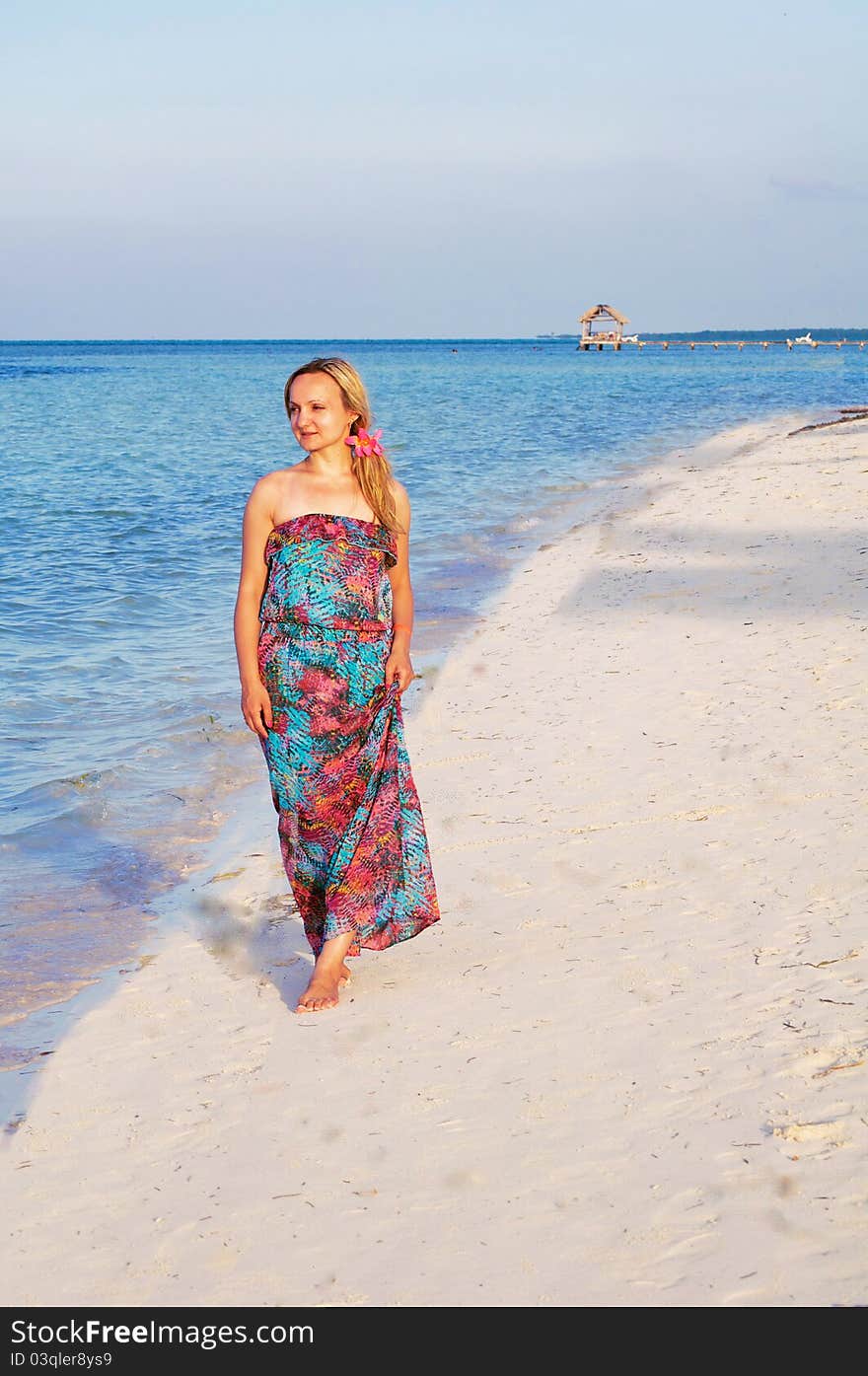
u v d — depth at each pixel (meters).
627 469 22.39
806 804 5.27
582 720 6.90
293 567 3.88
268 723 3.94
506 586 11.72
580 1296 2.57
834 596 9.40
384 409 42.06
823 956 3.94
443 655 8.94
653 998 3.79
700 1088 3.28
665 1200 2.84
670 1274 2.61
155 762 7.00
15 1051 3.85
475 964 4.16
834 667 7.38
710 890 4.55
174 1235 2.89
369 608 3.92
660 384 63.50
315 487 3.95
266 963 4.43
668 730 6.55
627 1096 3.28
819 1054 3.37
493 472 22.22
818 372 79.81
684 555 11.88
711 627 8.83
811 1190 2.82
